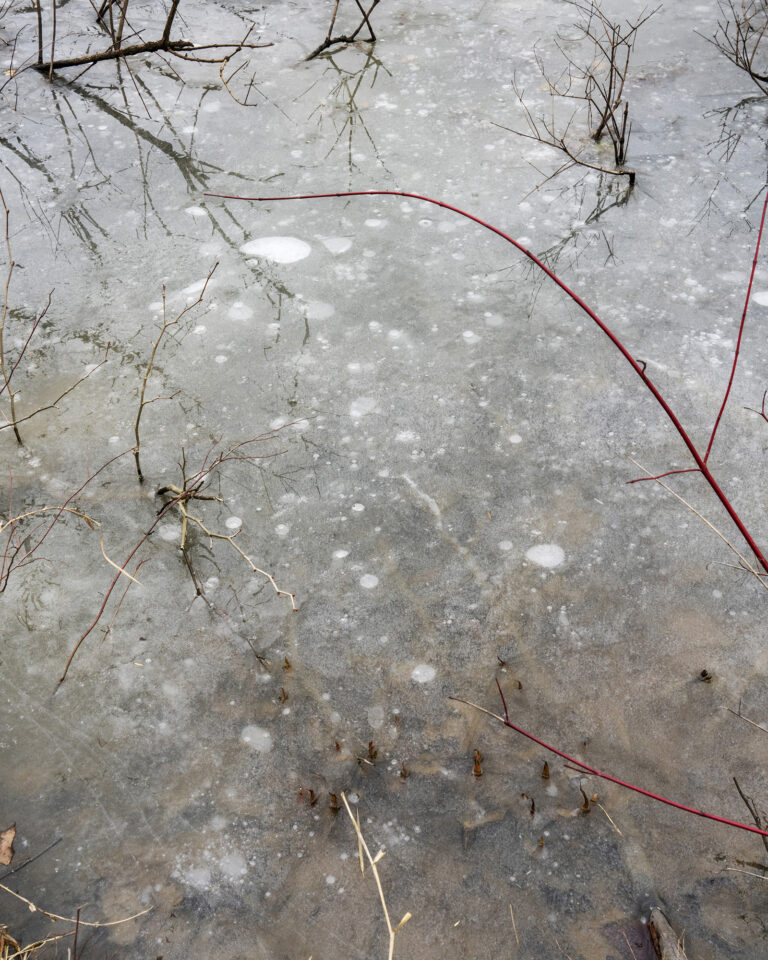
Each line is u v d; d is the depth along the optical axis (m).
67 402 3.07
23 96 4.86
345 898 1.87
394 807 2.02
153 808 2.03
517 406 3.03
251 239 3.82
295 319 3.41
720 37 5.16
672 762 2.06
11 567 2.46
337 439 2.94
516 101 4.70
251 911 1.86
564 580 2.49
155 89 4.91
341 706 2.22
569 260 3.64
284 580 2.53
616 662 2.28
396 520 2.68
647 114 4.54
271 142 4.46
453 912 1.84
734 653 2.29
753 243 3.67
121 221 3.94
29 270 3.65
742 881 1.86
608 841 1.94
